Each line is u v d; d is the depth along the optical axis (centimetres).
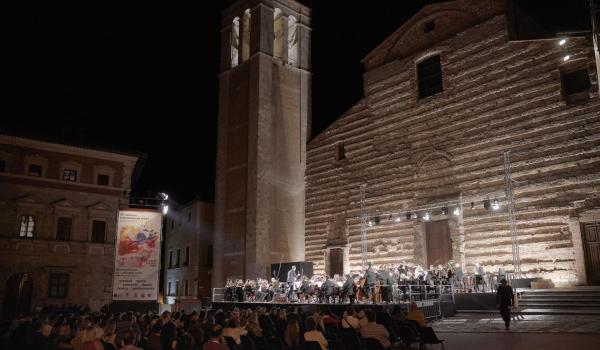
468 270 2681
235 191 3781
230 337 1214
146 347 1176
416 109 3125
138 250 3091
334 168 3600
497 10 2842
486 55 2827
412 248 2981
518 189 2561
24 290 3275
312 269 3356
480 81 2828
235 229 3703
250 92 3800
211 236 5097
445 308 2267
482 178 2719
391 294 2334
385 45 3409
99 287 3453
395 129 3231
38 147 3431
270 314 1620
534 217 2483
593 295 2084
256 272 3428
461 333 1761
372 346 1248
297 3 4172
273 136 3738
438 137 2972
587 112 2395
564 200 2397
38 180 3388
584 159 2367
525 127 2597
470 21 2964
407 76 3222
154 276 3089
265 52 3831
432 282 2358
